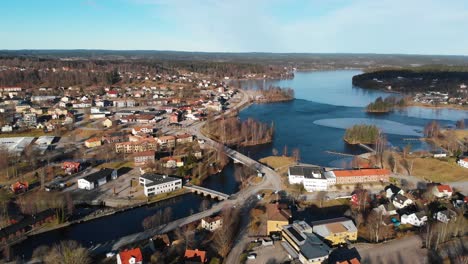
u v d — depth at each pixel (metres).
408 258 151.62
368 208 199.00
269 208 186.62
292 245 158.38
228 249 160.12
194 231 175.38
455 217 181.38
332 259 150.62
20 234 172.50
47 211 190.75
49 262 146.50
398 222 183.00
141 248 159.50
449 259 149.75
